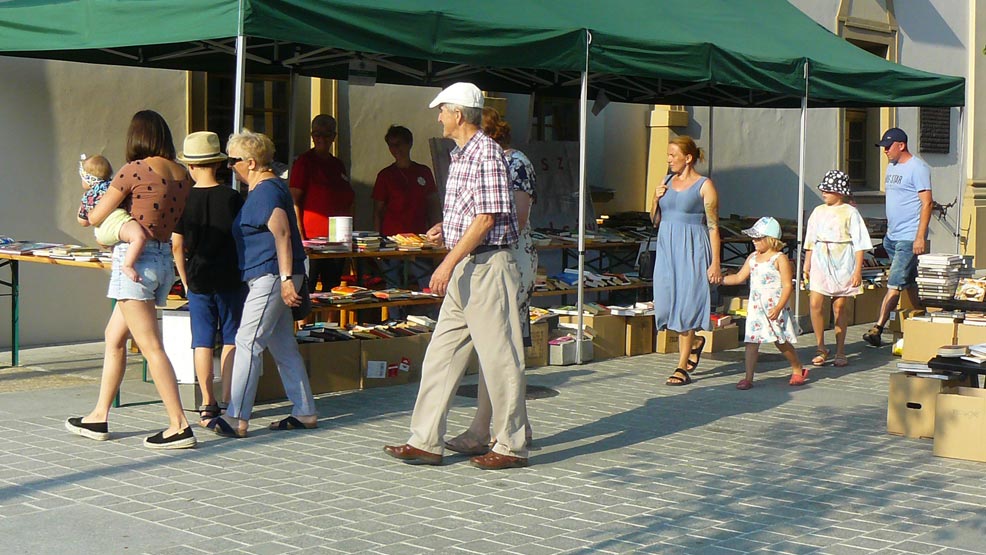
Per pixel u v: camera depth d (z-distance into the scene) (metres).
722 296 13.58
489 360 7.05
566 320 11.63
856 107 15.31
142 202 7.19
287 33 8.01
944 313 10.56
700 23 12.41
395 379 9.84
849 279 11.38
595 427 8.43
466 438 7.50
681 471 7.20
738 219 15.70
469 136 6.93
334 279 11.77
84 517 5.94
